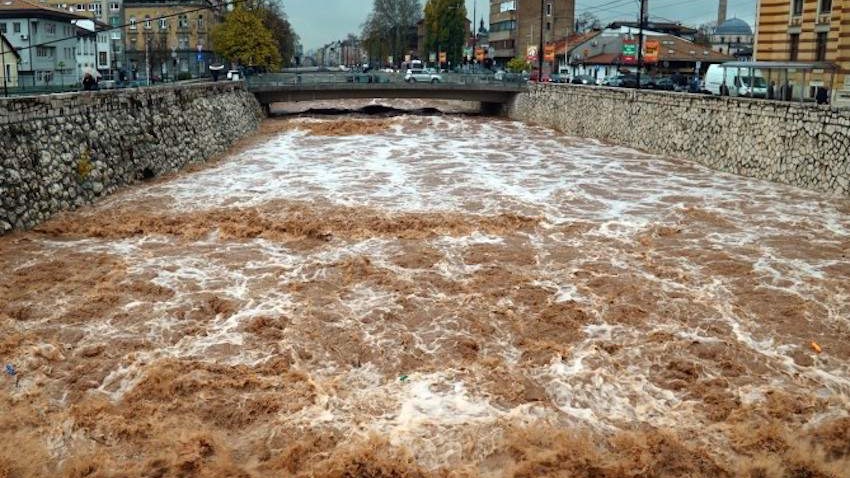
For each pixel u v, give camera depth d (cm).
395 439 1225
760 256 2172
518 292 1869
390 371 1464
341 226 2448
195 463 1156
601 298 1831
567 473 1138
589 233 2422
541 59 6869
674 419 1295
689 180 3412
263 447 1212
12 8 6662
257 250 2216
